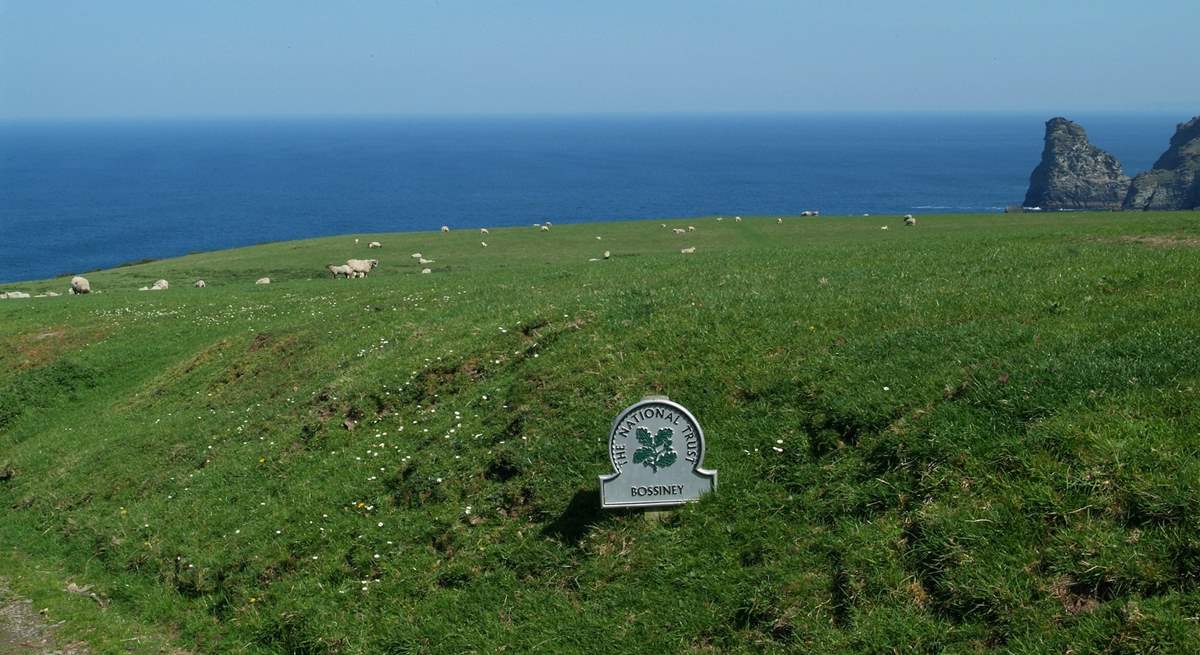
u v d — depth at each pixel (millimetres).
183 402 25906
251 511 16438
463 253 62844
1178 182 170750
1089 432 10711
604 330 18312
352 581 13453
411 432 17234
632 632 10961
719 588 11094
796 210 185500
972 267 21344
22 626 15023
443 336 22141
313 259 63469
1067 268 19531
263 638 13047
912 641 9500
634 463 12422
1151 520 9562
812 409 13594
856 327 16297
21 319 39188
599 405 15492
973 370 12922
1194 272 16984
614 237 68125
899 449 11852
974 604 9586
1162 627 8430
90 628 14617
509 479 14430
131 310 39188
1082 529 9750
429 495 14859
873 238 54781
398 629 12141
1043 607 9203
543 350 18266
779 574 10914
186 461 20484
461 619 12062
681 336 17156
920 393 12758
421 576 13086
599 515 12898
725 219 77812
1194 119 187125
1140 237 28766
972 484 10883
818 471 12336
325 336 27000
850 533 11000
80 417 28047
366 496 15477
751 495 12266
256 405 22797
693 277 25297
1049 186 196125
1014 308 16078
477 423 16406
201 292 45844
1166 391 11203
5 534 19938
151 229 170125
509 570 12633
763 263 28766
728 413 14352
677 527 12234
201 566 15242
